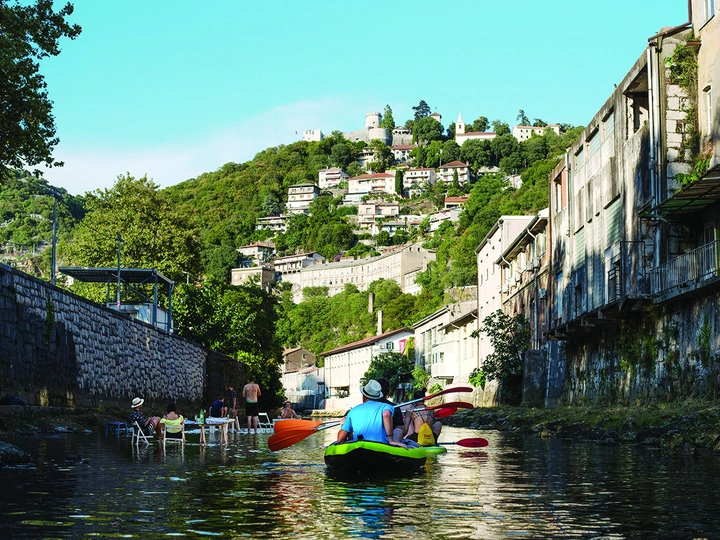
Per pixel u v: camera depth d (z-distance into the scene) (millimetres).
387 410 12844
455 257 155500
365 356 104562
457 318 69688
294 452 16891
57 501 8695
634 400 29000
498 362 50000
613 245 30844
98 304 29656
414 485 10742
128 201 64125
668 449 16766
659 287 25906
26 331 22750
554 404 40969
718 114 24234
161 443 19078
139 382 35312
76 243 63750
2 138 24000
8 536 6742
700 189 22188
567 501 9156
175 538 6777
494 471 12695
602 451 17016
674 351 25406
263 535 6977
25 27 23375
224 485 10484
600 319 30531
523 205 145250
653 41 26000
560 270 40188
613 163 30734
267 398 66812
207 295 55938
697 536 7023
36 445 16859
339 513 8219
